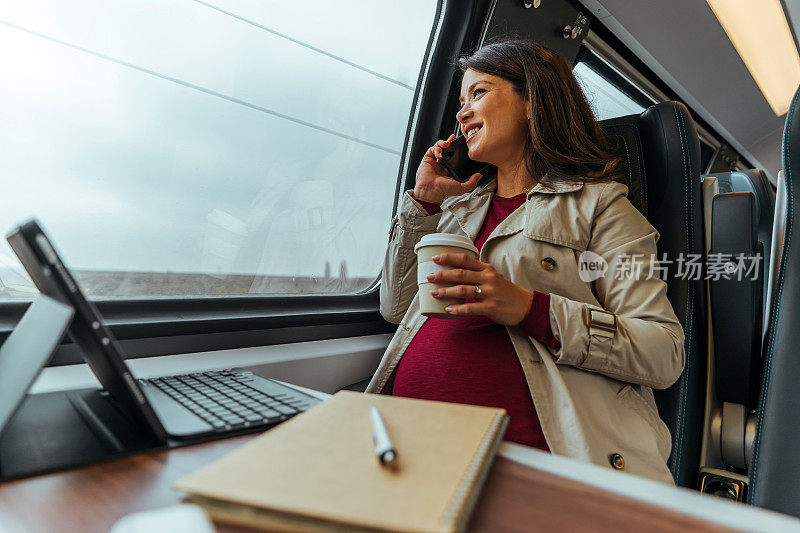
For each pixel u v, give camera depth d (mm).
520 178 1283
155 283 1187
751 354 1157
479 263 935
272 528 345
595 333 940
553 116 1210
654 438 963
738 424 1188
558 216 1118
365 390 1331
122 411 589
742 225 1180
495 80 1260
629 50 2652
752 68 3645
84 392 679
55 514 374
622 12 2283
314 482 378
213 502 366
